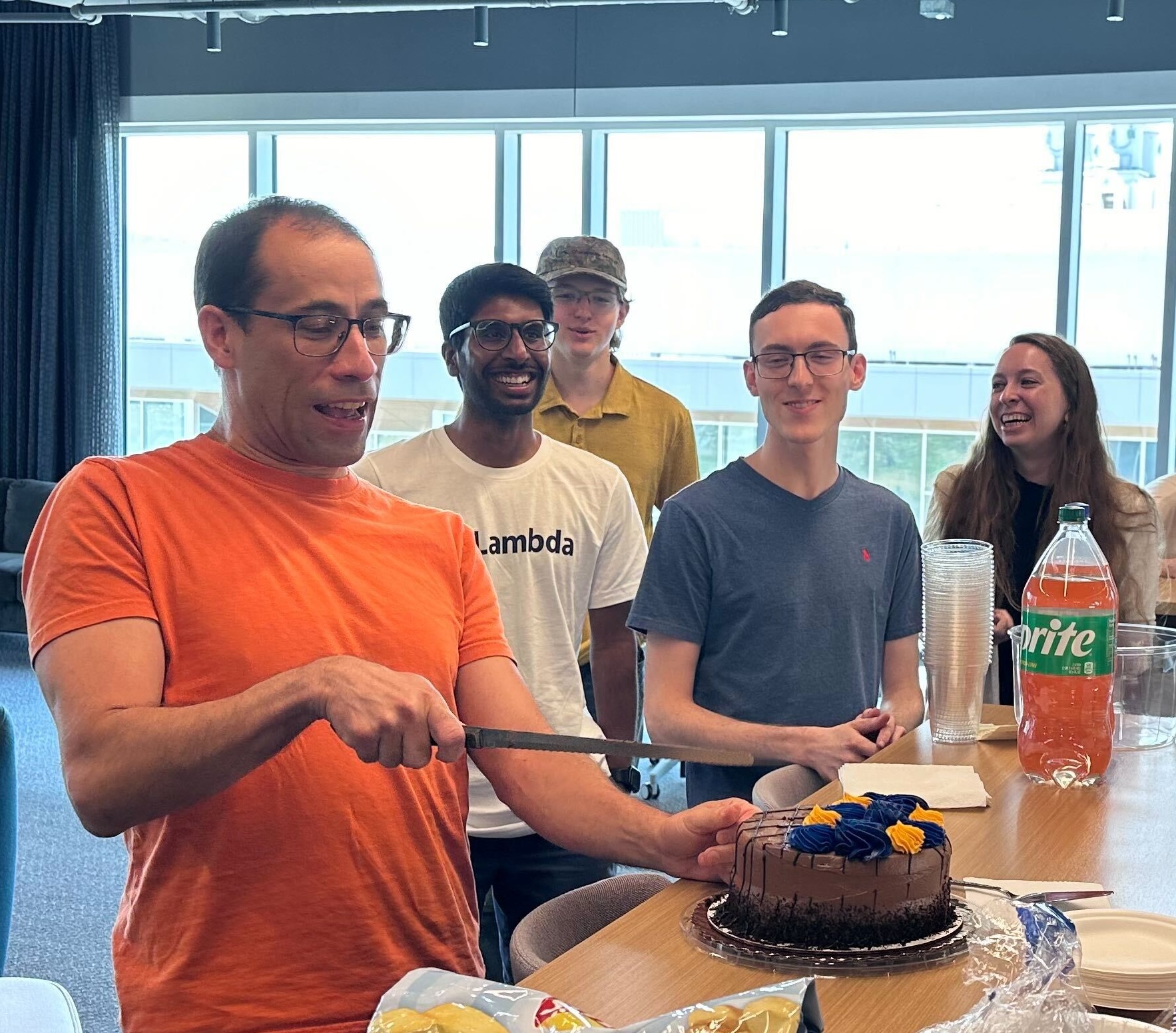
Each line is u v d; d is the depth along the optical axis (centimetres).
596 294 352
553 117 649
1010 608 313
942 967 117
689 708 212
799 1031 92
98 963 330
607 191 680
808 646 219
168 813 126
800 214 655
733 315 668
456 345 237
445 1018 98
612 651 255
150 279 763
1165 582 397
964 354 640
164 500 139
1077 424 307
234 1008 133
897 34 600
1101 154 607
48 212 734
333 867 136
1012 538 316
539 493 240
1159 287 609
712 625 222
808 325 214
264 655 136
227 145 738
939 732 202
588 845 148
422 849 143
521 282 233
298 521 145
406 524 155
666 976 116
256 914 133
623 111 638
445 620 152
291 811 134
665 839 141
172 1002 133
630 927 127
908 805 129
